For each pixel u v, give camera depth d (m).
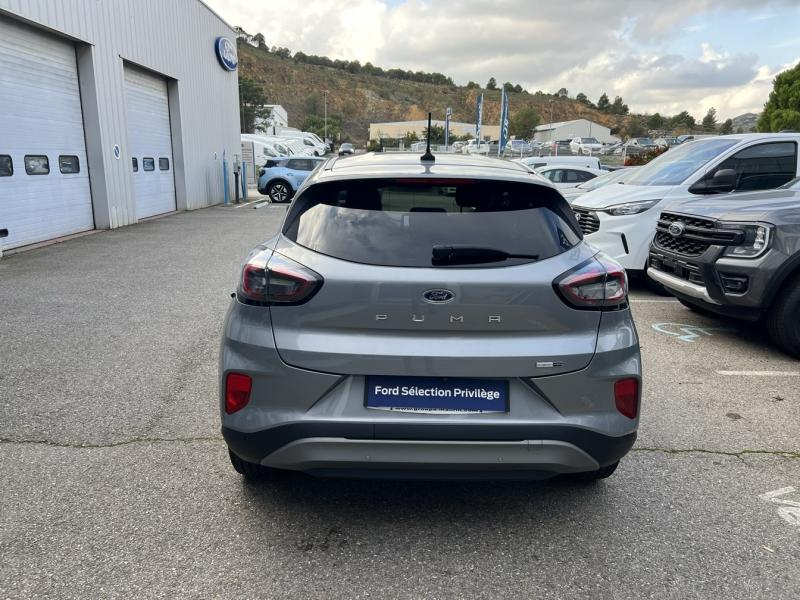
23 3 9.70
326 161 3.20
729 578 2.45
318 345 2.43
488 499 3.02
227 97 21.47
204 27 19.03
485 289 2.41
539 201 2.72
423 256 2.48
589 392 2.49
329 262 2.48
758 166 7.34
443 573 2.46
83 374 4.59
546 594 2.35
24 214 10.42
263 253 2.63
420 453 2.42
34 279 7.98
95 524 2.74
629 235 7.18
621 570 2.49
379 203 2.65
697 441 3.65
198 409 3.98
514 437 2.42
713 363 5.05
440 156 3.29
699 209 5.59
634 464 3.38
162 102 16.47
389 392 2.44
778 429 3.82
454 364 2.40
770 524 2.82
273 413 2.48
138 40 14.23
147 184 15.60
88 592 2.31
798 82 43.16
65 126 11.62
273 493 3.03
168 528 2.72
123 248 10.66
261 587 2.36
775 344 5.23
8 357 4.95
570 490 3.11
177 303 6.77
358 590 2.36
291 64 157.38
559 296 2.46
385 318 2.42
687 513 2.90
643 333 5.89
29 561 2.48
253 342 2.48
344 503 2.97
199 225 14.29
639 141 55.50
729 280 5.10
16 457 3.33
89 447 3.46
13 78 9.92
